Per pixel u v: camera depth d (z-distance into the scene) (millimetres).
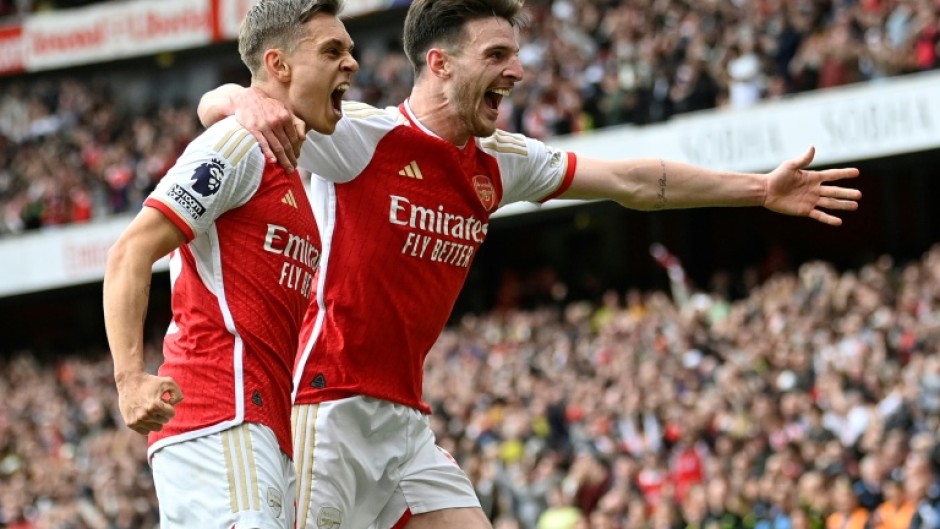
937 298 16141
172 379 4676
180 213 4801
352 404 5645
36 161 27891
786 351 15781
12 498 19281
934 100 20688
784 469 12930
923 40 20906
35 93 29578
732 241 25984
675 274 20797
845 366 14727
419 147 5625
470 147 5762
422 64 5680
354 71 5129
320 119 5098
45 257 27172
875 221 25328
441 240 5699
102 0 31297
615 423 15633
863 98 21125
